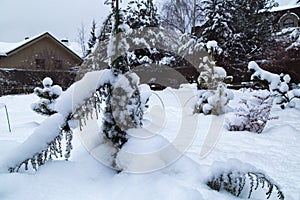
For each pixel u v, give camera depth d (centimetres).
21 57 1498
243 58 1027
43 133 155
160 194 136
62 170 152
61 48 1616
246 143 320
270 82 588
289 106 584
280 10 1555
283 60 888
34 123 480
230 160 175
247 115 393
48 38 1566
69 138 167
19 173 140
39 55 1545
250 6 1120
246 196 164
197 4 1334
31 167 161
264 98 392
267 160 252
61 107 162
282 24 1425
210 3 1139
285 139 338
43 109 474
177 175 167
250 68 611
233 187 158
